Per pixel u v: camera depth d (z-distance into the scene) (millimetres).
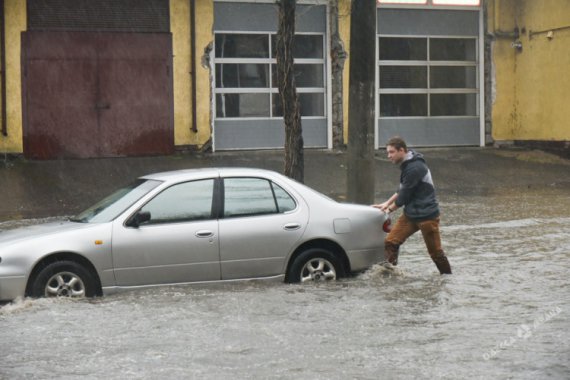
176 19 44250
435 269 20641
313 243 18578
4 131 41000
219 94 45750
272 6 46469
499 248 23969
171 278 17625
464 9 50469
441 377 11977
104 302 16688
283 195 18547
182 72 44531
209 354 13203
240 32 45969
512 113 51281
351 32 28266
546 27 48875
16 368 12555
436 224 19562
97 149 42781
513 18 50906
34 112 41562
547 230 27422
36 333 14531
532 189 40531
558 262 21672
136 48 43438
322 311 16031
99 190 38875
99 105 42750
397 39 49438
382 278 19031
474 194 38719
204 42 44844
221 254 17844
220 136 45875
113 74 43000
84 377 12078
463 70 50688
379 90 49156
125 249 17266
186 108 44688
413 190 19422
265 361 12797
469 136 50750
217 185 18203
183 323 15148
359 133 28219
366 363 12680
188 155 44688
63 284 16906
